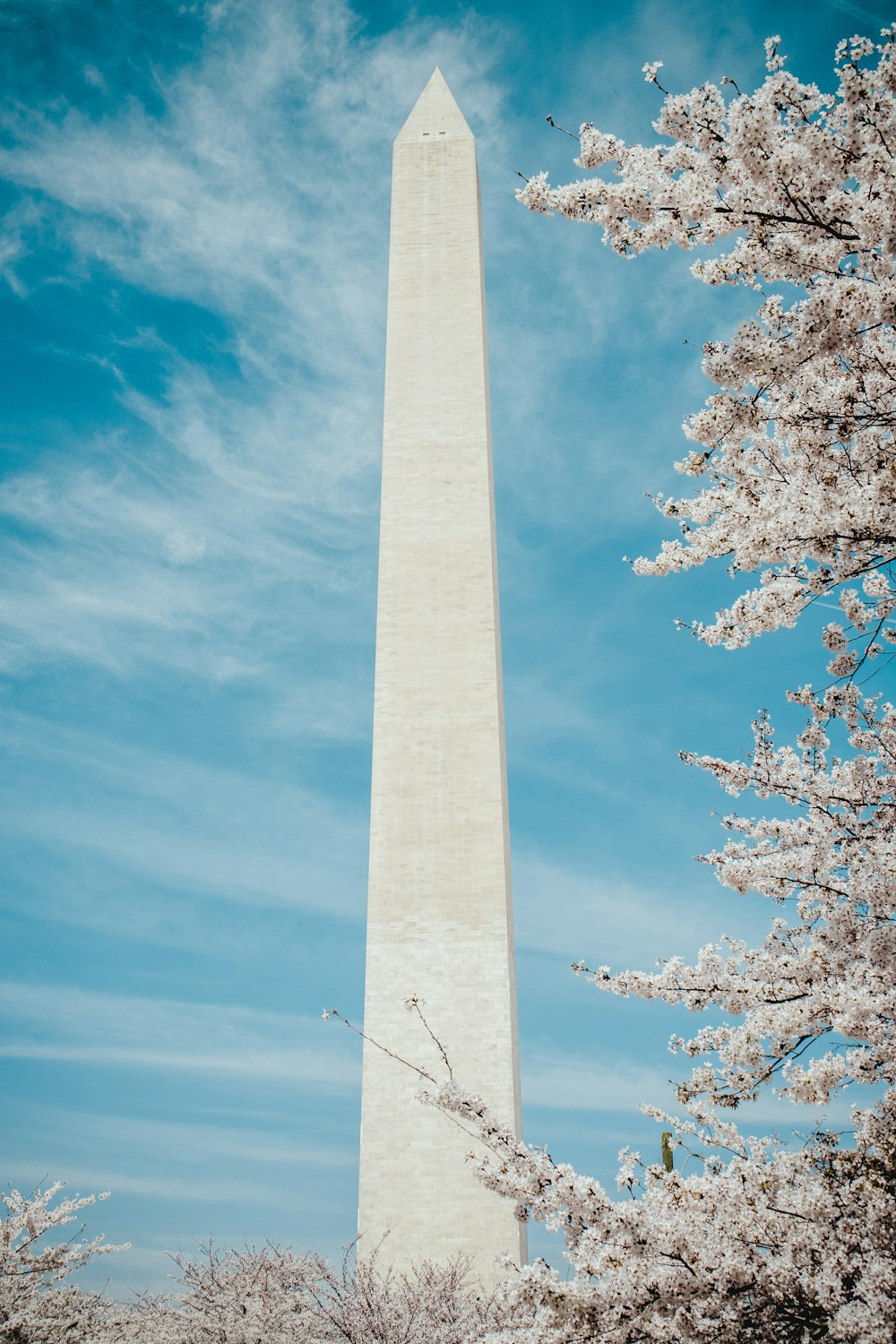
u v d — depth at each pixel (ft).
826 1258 21.24
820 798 27.71
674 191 21.98
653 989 26.99
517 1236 69.67
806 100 20.70
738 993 26.30
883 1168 22.79
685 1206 22.12
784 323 25.29
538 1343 21.06
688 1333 20.33
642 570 29.55
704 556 29.01
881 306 21.61
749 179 21.47
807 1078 23.70
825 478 23.91
